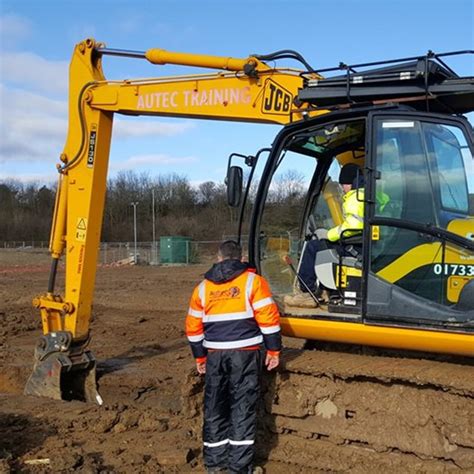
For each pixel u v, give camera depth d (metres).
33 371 7.41
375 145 5.15
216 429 5.02
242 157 5.74
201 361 5.23
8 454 5.38
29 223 72.50
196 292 5.15
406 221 5.02
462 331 4.75
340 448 5.16
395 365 5.11
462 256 4.87
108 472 5.14
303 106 5.92
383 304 5.04
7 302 15.98
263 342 5.20
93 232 7.27
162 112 6.89
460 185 4.86
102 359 9.30
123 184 72.88
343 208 6.21
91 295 7.35
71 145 7.32
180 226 63.72
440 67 5.16
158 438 6.02
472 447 4.68
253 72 6.28
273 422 5.41
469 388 4.59
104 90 7.19
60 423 6.38
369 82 5.30
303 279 6.01
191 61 6.61
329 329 5.24
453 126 4.92
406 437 4.92
